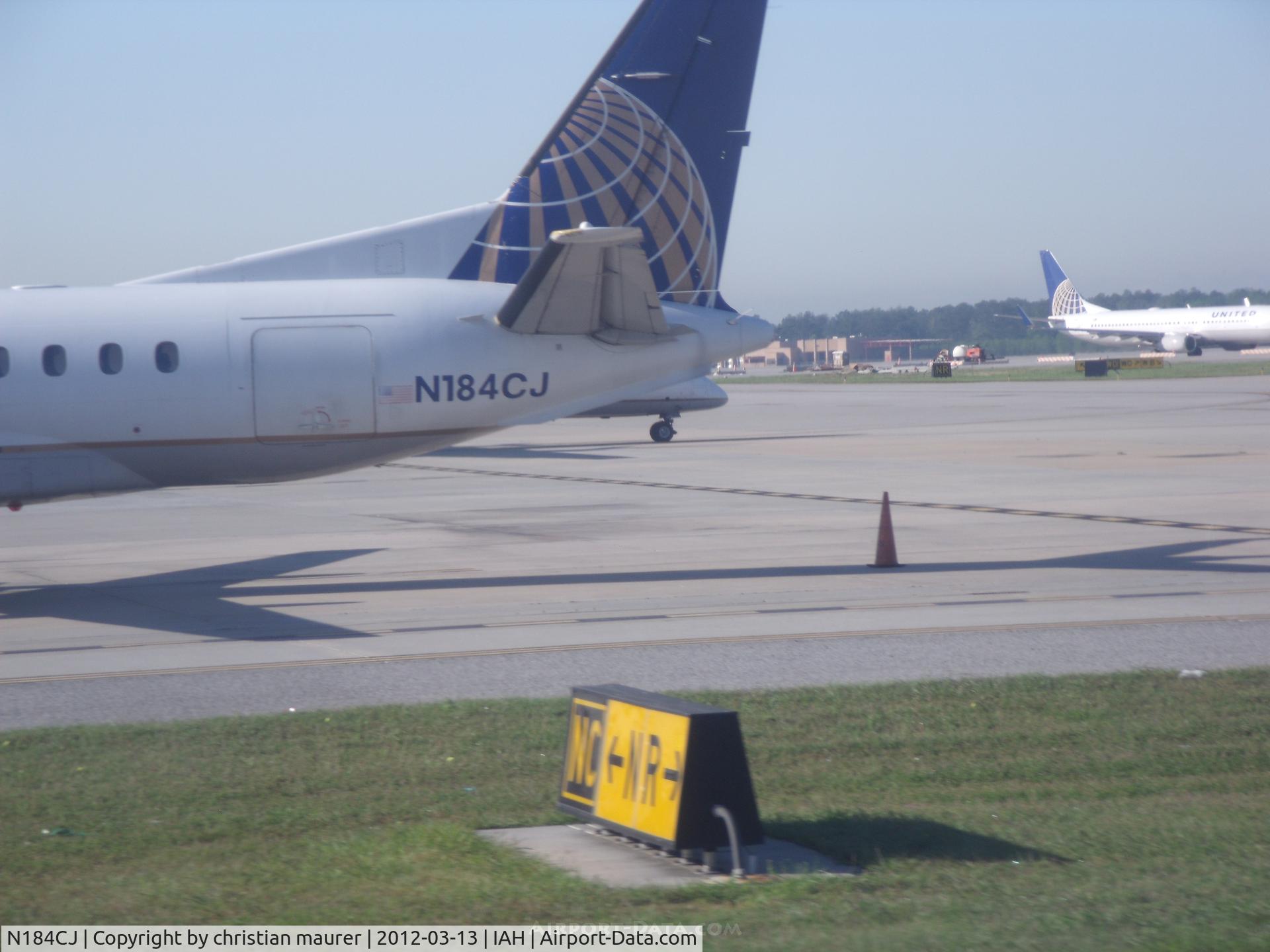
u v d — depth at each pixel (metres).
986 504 96.50
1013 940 20.36
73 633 52.66
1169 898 22.30
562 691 41.12
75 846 26.28
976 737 34.72
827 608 56.19
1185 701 38.28
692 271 69.62
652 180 68.94
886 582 62.88
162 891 23.59
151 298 63.31
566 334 65.94
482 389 65.12
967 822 27.38
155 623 54.66
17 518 98.69
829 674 42.94
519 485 119.75
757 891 23.27
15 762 32.81
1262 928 20.80
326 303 64.00
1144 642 47.50
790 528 85.00
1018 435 170.62
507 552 75.69
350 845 26.19
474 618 54.88
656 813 25.33
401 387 64.00
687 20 68.38
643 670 44.00
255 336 62.88
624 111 68.50
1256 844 25.48
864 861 25.06
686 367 68.56
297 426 63.38
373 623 54.00
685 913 22.25
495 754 33.41
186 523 93.50
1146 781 30.75
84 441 62.00
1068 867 24.33
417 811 28.72
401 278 67.12
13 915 22.53
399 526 89.88
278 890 23.61
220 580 67.12
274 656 47.25
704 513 94.31
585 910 22.45
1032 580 62.66
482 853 25.59
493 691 41.28
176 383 62.12
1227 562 67.38
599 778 27.31
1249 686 39.91
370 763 32.62
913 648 47.09
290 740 34.75
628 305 63.59
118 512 101.06
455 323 64.75
